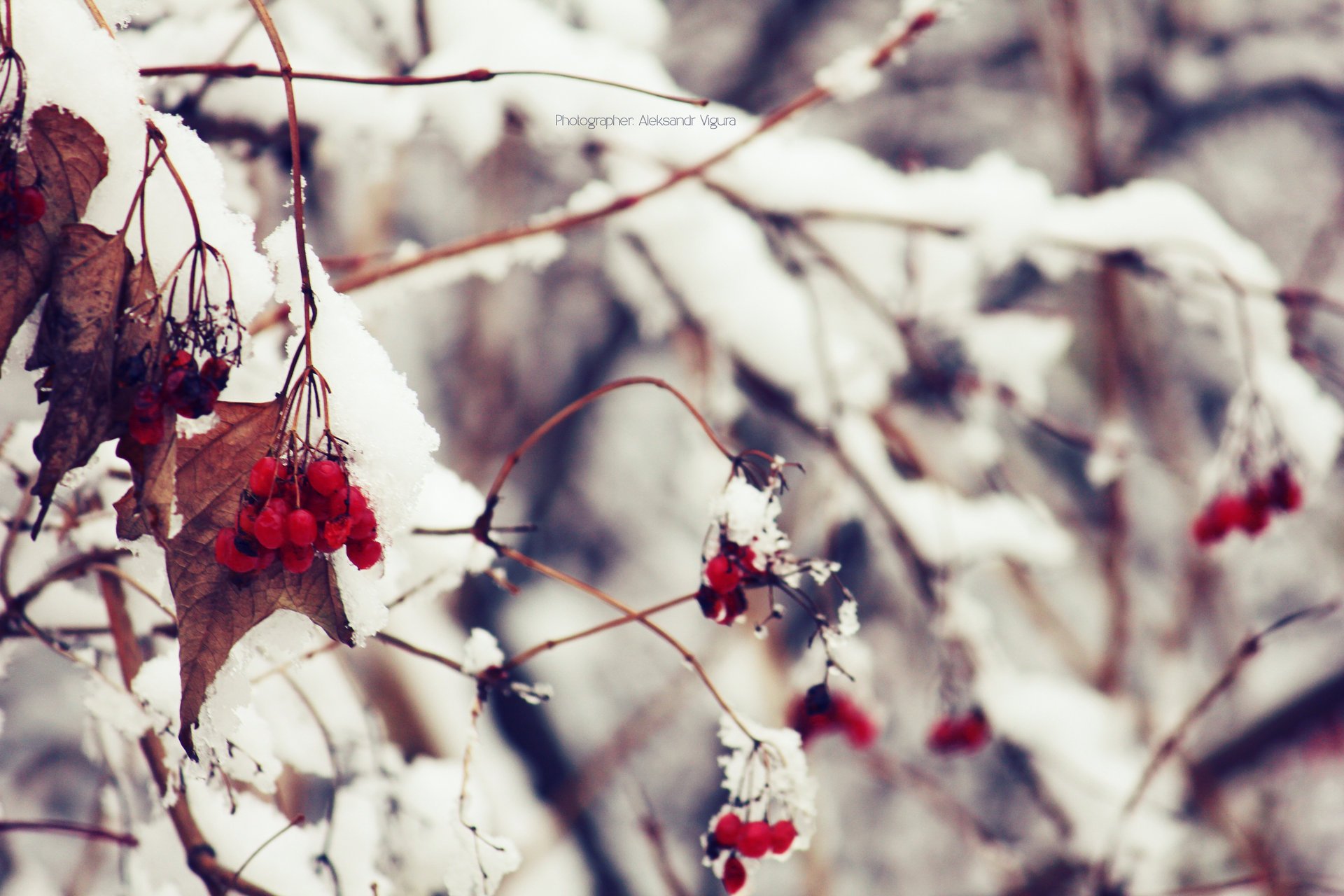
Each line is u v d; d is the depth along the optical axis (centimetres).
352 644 111
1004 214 281
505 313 589
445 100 240
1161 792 390
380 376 113
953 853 628
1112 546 431
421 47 254
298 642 115
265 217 258
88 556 163
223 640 108
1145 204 287
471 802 200
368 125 232
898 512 314
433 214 588
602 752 438
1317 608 266
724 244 310
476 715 166
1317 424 295
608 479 736
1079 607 563
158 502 104
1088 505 566
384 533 112
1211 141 662
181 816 164
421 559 181
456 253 227
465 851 156
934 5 235
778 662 354
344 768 198
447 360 632
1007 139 687
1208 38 571
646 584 722
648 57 259
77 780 444
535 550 702
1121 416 404
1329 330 579
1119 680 416
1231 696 444
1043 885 355
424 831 196
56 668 416
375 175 267
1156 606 585
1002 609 591
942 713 317
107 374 103
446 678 321
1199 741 437
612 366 682
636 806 292
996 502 332
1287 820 479
